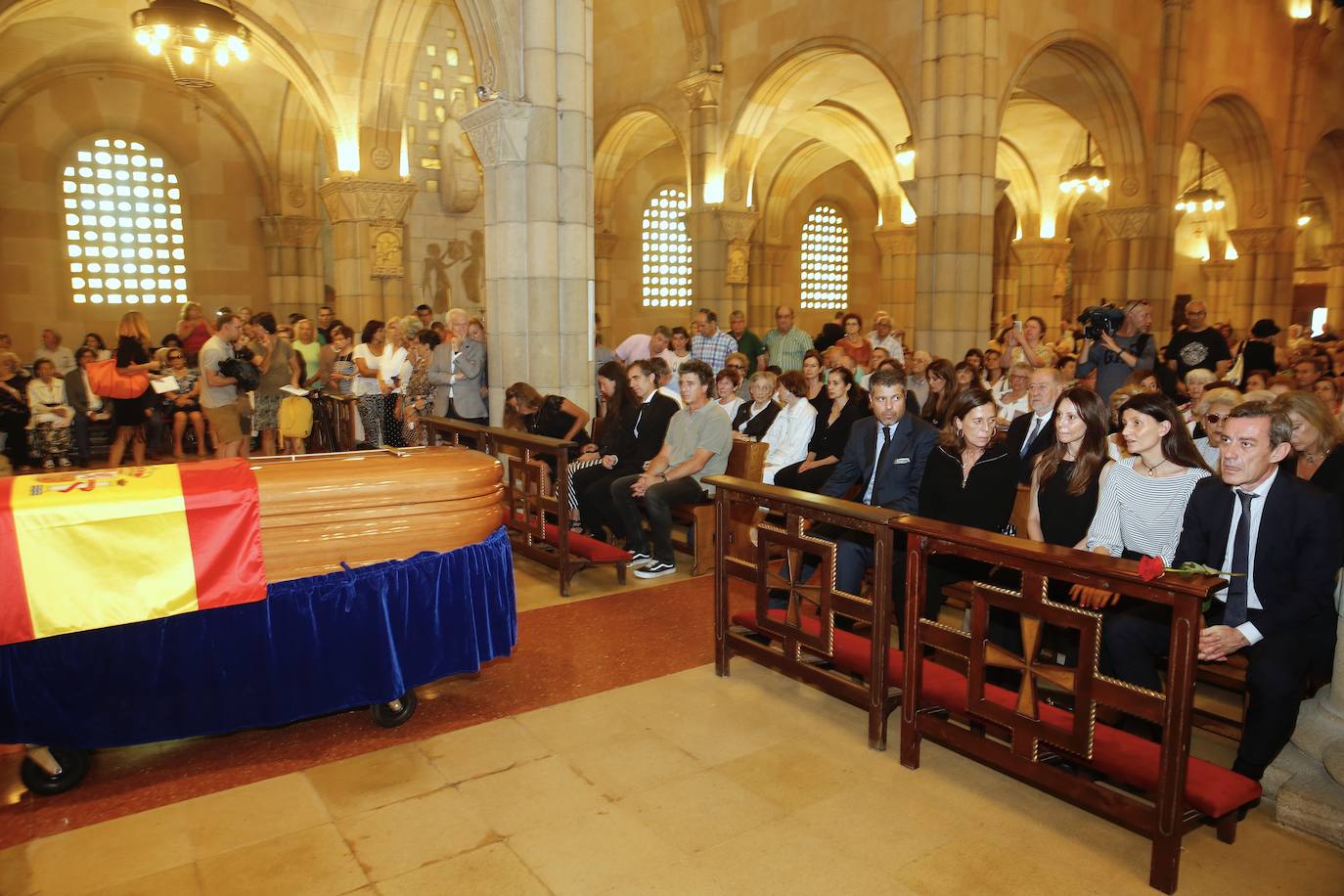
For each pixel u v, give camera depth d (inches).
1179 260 959.6
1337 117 690.8
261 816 116.3
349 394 379.9
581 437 279.1
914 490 180.7
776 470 233.8
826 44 468.4
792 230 912.9
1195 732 142.7
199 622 127.2
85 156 600.1
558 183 287.9
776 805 118.6
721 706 150.4
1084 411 147.6
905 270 749.3
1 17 417.4
